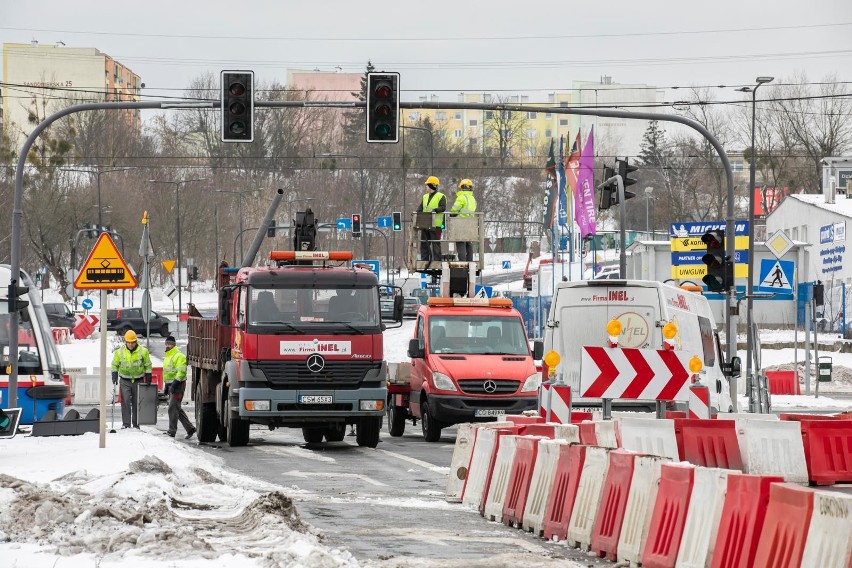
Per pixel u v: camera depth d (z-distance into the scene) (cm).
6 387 6669
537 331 16362
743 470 3838
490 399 6800
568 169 14950
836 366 13288
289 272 6225
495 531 3247
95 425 6341
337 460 5559
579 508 2998
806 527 2073
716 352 6319
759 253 17438
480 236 9750
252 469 5088
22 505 3177
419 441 7006
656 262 17838
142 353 7662
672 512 2567
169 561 2391
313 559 2317
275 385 6131
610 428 3712
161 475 4056
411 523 3362
